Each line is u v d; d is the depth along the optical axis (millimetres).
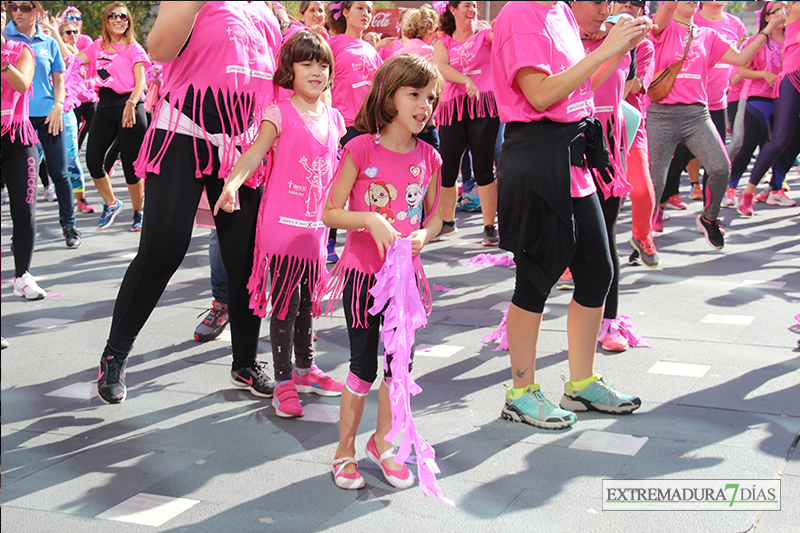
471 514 2172
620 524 2090
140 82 6352
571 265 2865
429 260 5742
